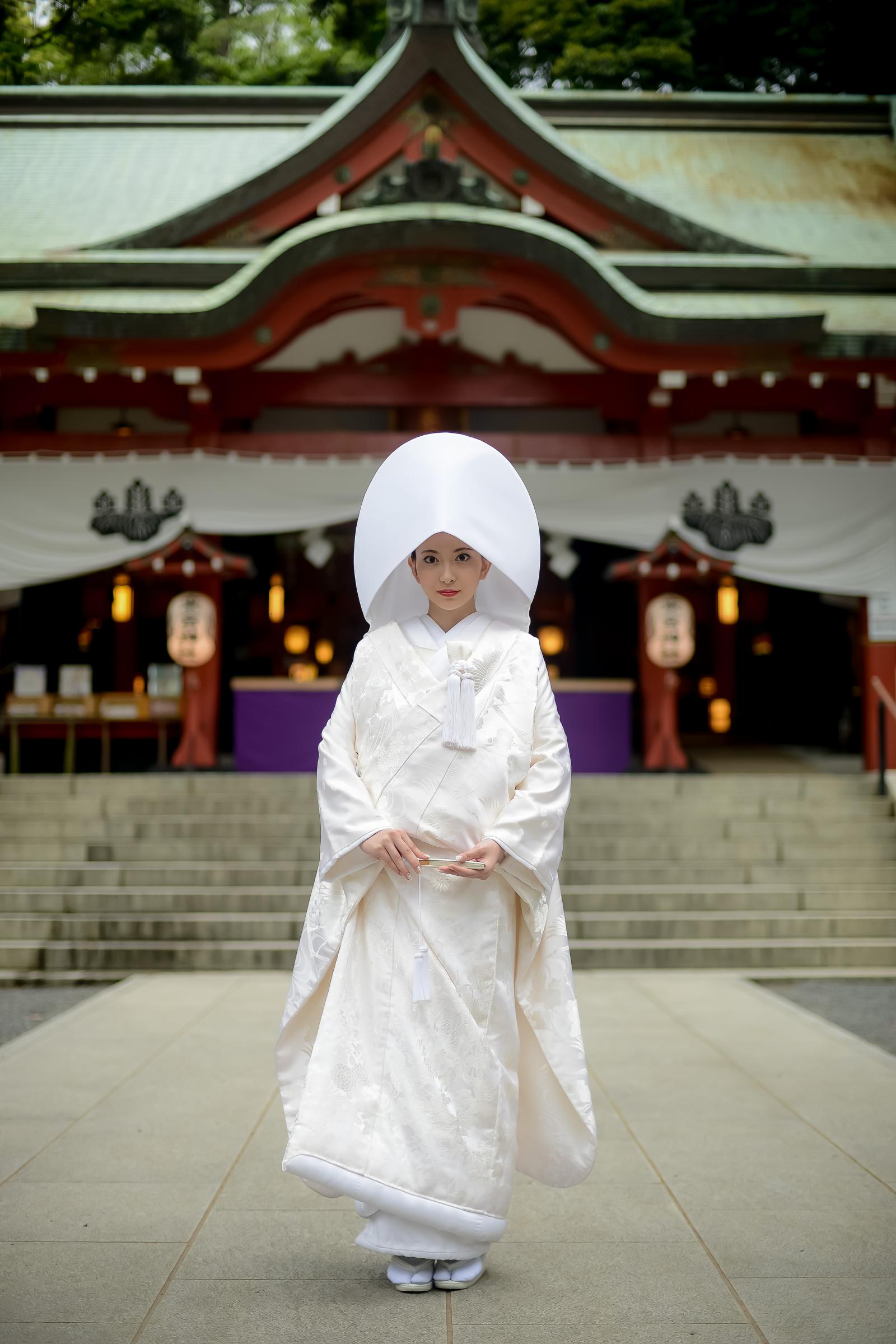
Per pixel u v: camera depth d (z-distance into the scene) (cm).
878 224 1628
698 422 1452
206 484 1303
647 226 1392
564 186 1368
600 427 1434
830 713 1794
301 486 1310
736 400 1343
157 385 1323
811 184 1725
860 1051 604
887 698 1212
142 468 1305
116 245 1374
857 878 1007
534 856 305
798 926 928
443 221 1192
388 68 1302
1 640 1427
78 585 1744
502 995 305
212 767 1294
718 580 1723
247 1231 346
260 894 945
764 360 1264
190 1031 653
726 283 1389
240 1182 393
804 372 1269
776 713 1948
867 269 1380
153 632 1777
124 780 1152
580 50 2253
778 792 1147
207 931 904
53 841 1059
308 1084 294
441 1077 293
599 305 1224
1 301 1327
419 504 326
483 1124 294
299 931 905
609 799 1136
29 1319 282
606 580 1805
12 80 2383
